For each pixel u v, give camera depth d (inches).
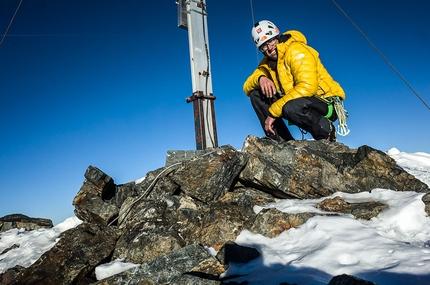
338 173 114.0
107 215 114.3
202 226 99.7
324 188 112.4
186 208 110.0
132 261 92.7
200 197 113.3
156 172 119.4
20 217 174.2
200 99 151.3
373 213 92.4
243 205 102.3
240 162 116.4
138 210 110.2
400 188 107.6
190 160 114.0
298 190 114.7
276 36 135.8
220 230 94.7
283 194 117.6
